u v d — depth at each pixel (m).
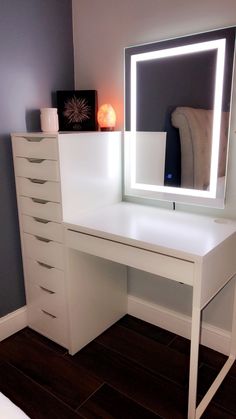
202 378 1.72
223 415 1.51
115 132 1.95
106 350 1.94
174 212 1.86
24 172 1.83
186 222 1.68
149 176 1.94
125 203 2.06
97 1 1.95
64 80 2.11
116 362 1.84
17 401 1.59
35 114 1.98
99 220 1.72
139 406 1.57
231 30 1.52
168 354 1.90
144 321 2.21
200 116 1.69
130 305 2.25
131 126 1.94
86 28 2.03
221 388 1.65
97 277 1.96
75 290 1.84
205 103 1.66
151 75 1.81
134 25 1.83
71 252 1.77
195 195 1.79
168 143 1.83
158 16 1.74
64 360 1.86
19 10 1.79
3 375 1.75
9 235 1.97
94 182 1.87
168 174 1.87
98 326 2.05
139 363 1.84
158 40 1.77
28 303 2.09
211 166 1.71
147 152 1.92
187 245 1.37
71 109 2.05
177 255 1.32
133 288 2.22
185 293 1.98
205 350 1.92
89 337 1.99
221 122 1.63
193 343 1.36
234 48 1.53
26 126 1.94
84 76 2.12
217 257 1.39
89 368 1.80
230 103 1.59
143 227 1.60
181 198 1.85
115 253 1.54
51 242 1.82
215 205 1.73
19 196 1.91
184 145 1.77
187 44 1.65
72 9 2.07
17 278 2.06
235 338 1.79
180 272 1.33
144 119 1.89
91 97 2.02
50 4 1.94
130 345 1.98
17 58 1.83
